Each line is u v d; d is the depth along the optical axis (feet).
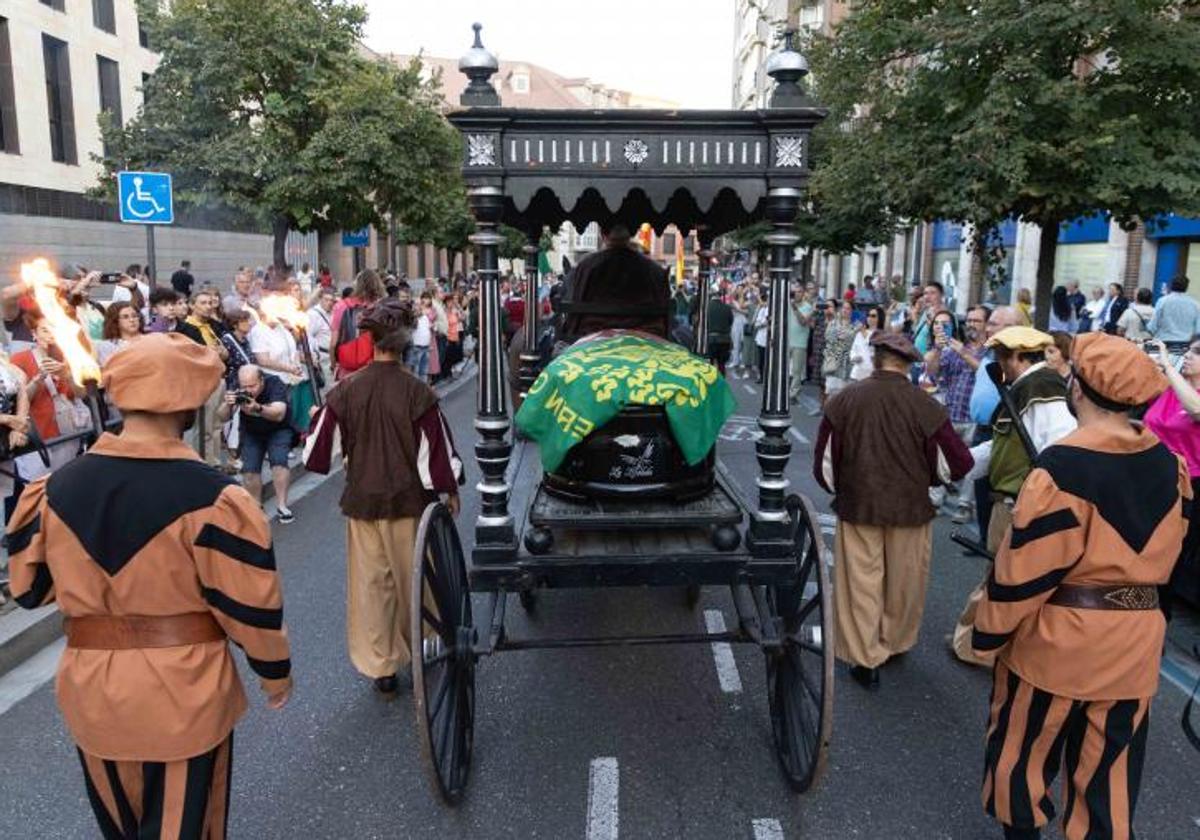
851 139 31.50
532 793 11.82
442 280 86.07
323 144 48.93
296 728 13.50
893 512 14.11
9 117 63.46
